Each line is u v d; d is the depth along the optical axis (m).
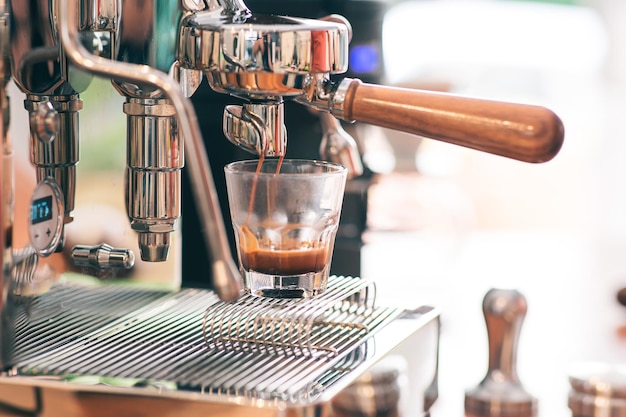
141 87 0.75
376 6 1.19
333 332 0.78
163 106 0.76
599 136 3.57
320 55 0.72
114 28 0.77
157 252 0.79
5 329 0.70
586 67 3.58
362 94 0.74
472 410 0.85
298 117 1.13
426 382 0.82
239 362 0.71
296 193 0.75
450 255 1.56
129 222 0.88
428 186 1.82
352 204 1.21
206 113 1.11
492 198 3.30
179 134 0.78
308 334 0.73
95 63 0.65
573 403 0.85
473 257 1.57
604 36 3.57
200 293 0.94
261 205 0.75
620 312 1.24
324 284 0.79
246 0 1.13
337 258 1.19
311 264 0.77
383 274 1.39
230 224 1.13
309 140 1.14
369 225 1.25
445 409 0.86
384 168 1.52
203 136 1.12
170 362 0.71
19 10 0.71
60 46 0.74
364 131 1.24
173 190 0.78
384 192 1.54
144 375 0.68
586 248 1.67
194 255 1.15
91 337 0.78
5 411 0.68
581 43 3.57
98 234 0.84
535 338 1.12
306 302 0.79
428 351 0.83
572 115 3.59
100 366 0.70
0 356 0.70
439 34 3.17
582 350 1.07
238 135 0.77
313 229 0.76
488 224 3.16
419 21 3.08
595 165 3.49
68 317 0.81
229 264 0.63
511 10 3.50
